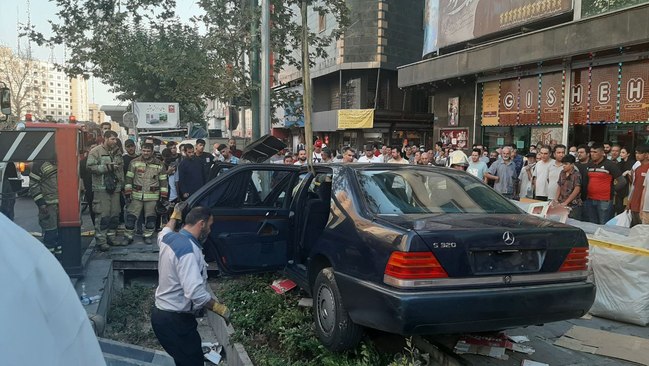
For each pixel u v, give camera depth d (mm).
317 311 4059
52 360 871
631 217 7504
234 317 4949
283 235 4910
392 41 24750
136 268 6867
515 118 14594
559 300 3402
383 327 3271
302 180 4977
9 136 5129
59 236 5711
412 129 25375
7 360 787
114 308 5926
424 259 3158
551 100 13273
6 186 5879
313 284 4344
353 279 3545
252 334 4723
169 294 3682
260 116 9609
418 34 25656
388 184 4137
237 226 4734
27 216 9539
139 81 17812
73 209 5539
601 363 3838
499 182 9641
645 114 10797
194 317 3812
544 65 13266
